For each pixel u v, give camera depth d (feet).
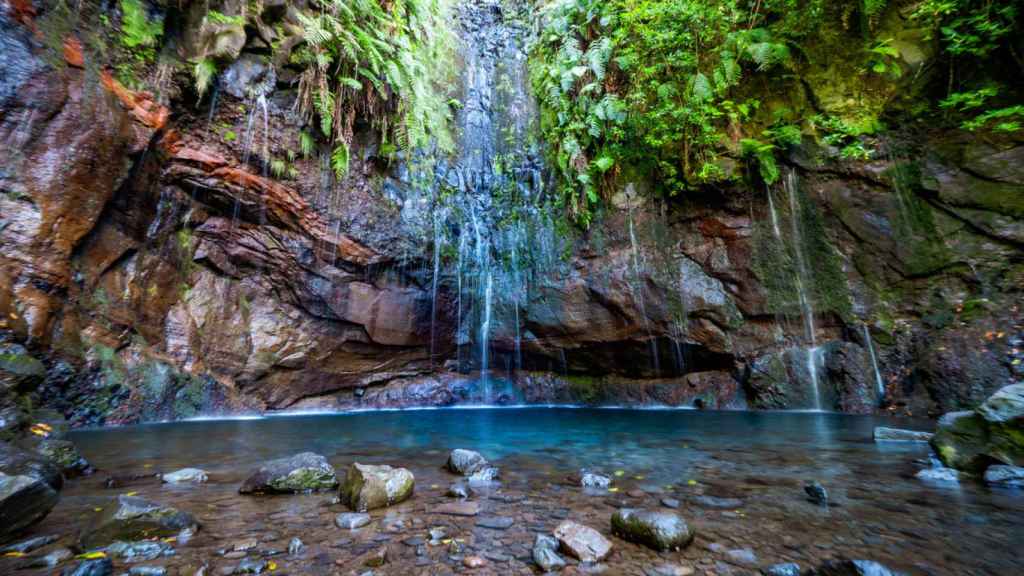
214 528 7.79
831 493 9.89
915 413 23.61
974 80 25.45
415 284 34.17
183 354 25.27
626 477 11.57
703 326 31.27
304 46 26.89
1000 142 24.34
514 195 37.42
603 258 33.86
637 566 6.31
